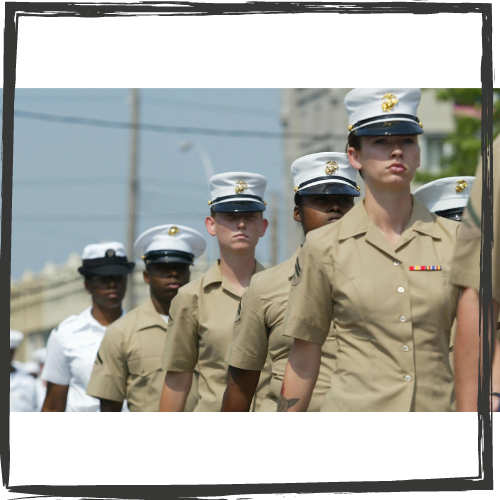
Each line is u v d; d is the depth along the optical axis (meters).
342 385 6.02
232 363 8.27
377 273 5.94
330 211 8.44
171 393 9.58
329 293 6.10
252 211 9.41
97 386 11.19
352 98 6.21
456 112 29.12
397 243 6.02
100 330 12.49
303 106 45.53
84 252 12.72
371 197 6.14
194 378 9.82
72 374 12.25
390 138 6.05
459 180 9.54
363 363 5.95
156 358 11.13
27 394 15.99
